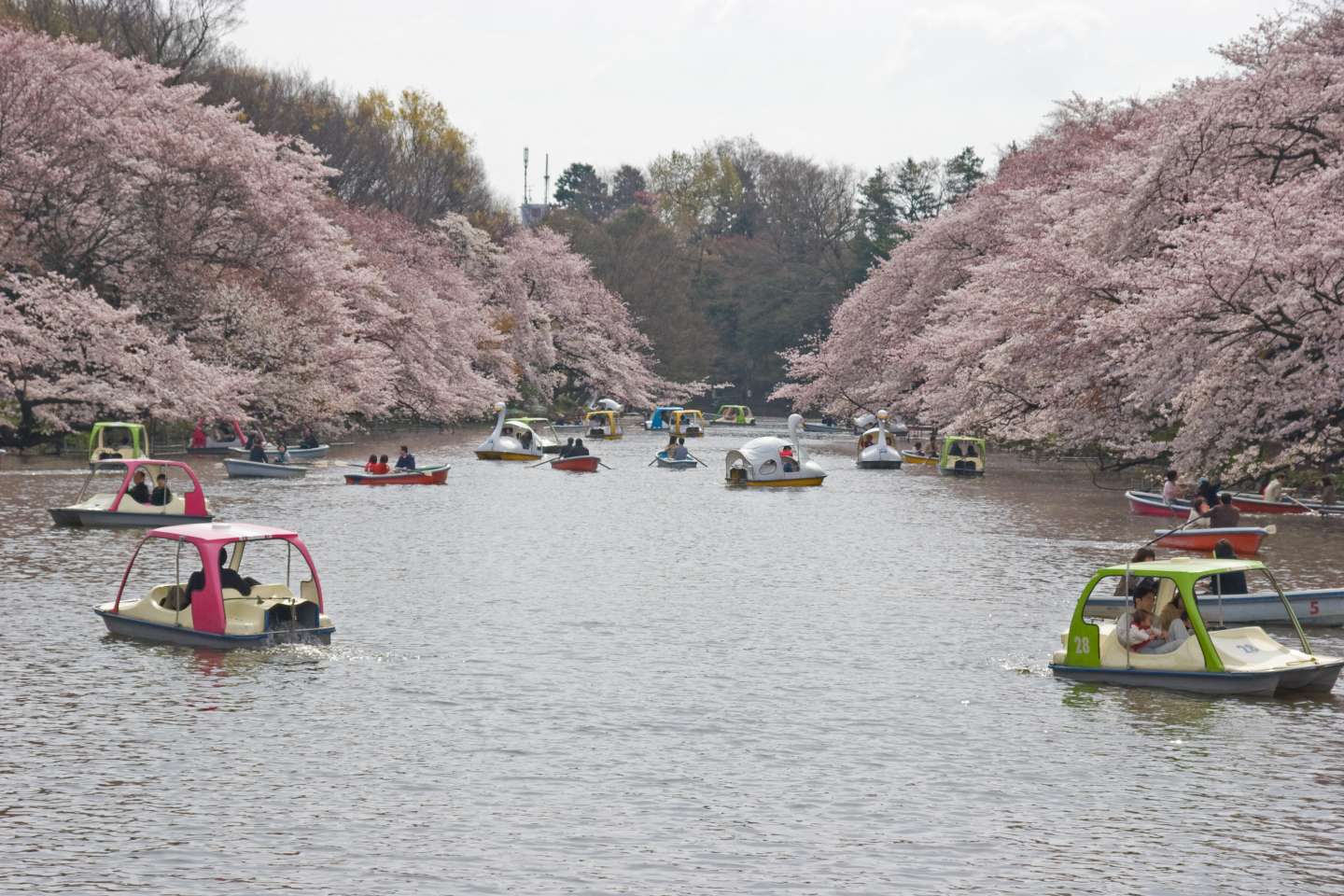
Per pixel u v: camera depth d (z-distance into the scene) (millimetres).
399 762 18328
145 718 20344
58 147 76500
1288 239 48656
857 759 18656
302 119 139375
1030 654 25484
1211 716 20891
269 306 87812
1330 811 16484
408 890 13945
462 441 109500
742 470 70562
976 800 16922
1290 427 51469
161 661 24125
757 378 198750
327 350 92938
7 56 76188
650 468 87125
